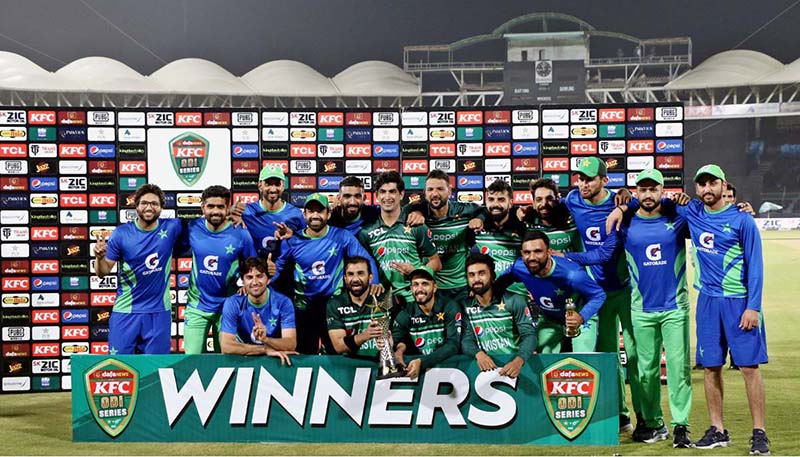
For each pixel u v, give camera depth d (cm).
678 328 494
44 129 761
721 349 483
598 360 471
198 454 482
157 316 579
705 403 652
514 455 478
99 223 768
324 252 565
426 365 482
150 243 571
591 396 471
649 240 495
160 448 497
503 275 541
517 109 773
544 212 554
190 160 773
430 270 495
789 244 2233
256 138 776
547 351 536
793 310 1291
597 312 537
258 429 493
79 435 505
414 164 780
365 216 599
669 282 495
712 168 474
